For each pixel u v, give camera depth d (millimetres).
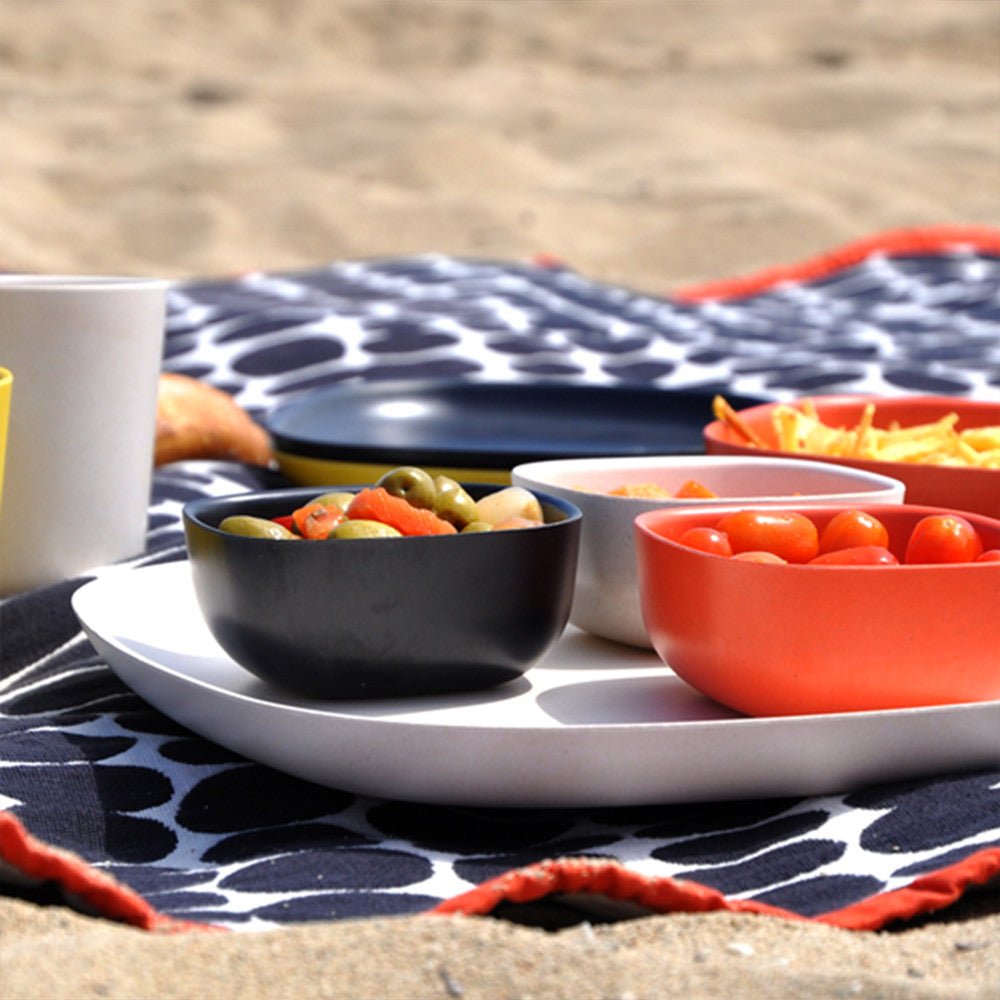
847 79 10125
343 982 880
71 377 1541
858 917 1001
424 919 944
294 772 1178
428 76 11414
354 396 2191
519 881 973
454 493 1308
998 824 1103
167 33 12055
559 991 880
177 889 1045
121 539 1605
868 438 1656
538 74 11414
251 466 2055
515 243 5875
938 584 1184
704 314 3773
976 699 1209
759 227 6016
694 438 2090
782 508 1344
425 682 1250
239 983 878
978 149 7910
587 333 3209
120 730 1318
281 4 12875
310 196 6422
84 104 9594
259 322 2977
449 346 2904
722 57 11555
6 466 1534
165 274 5516
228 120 8758
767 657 1199
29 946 910
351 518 1272
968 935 1006
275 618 1213
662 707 1268
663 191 6793
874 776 1171
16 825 954
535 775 1110
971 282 4199
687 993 885
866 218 6453
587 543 1396
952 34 11664
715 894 999
